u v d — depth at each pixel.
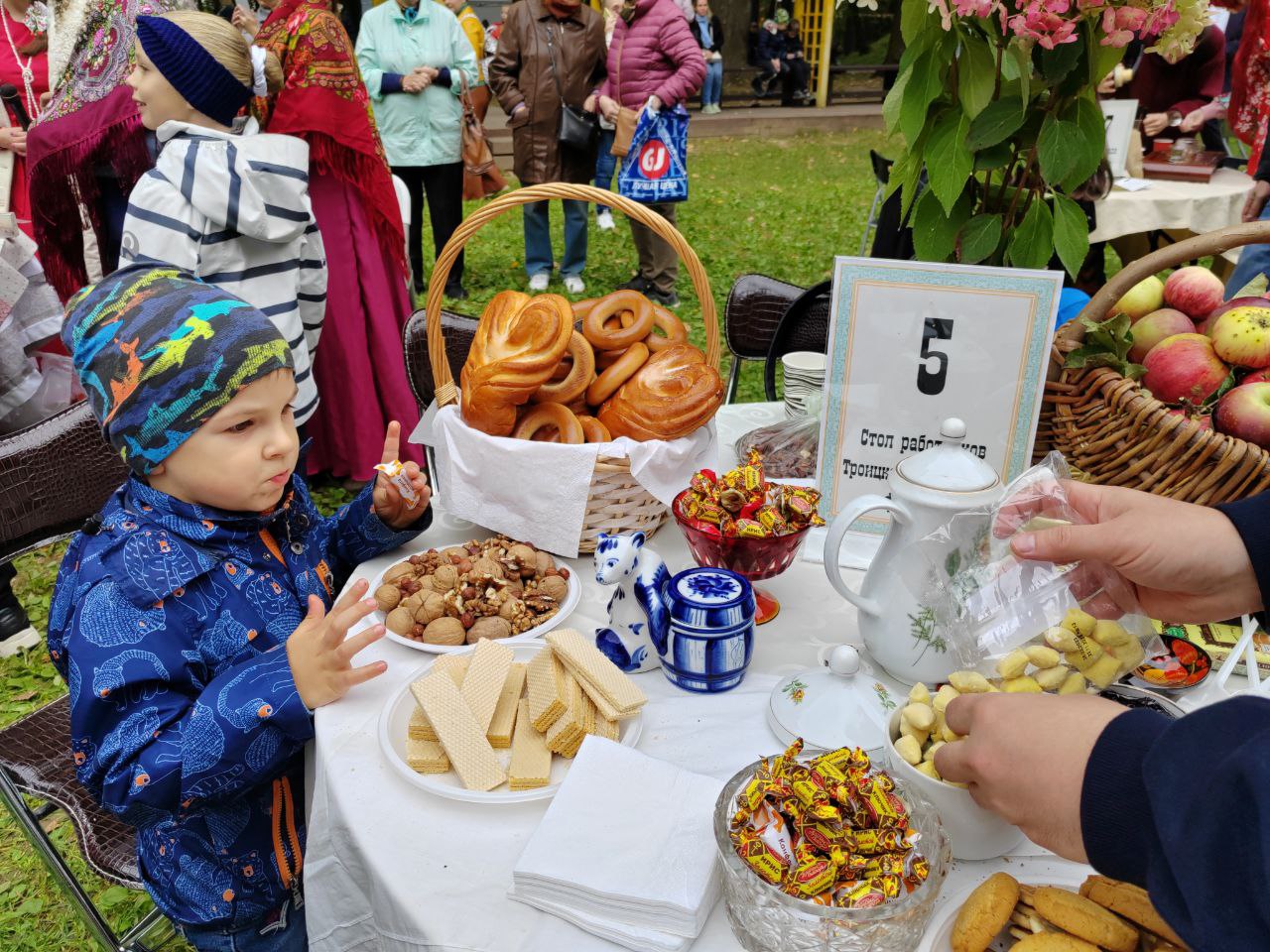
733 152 11.56
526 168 5.05
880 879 0.71
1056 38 1.06
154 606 1.05
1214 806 0.51
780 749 0.98
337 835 0.92
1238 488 1.10
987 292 1.23
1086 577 0.93
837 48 17.11
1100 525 0.91
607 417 1.39
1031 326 1.22
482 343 1.38
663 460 1.30
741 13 15.57
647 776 0.88
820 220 7.96
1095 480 1.22
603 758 0.90
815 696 0.98
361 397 3.09
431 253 6.84
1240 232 1.11
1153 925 0.70
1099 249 3.82
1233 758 0.52
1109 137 3.23
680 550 1.40
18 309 2.56
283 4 2.67
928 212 1.37
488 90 5.14
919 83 1.23
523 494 1.32
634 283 5.57
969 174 1.25
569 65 4.77
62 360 2.71
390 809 0.91
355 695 1.07
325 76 2.61
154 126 2.13
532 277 5.62
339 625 0.99
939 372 1.28
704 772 0.94
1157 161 3.59
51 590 3.07
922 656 1.02
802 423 1.65
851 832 0.74
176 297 1.06
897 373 1.29
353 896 0.93
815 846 0.73
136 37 2.15
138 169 2.42
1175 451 1.10
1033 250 1.28
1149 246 3.75
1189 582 0.90
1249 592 0.90
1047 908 0.72
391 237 3.01
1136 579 0.91
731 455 1.70
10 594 2.74
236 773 1.00
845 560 1.35
